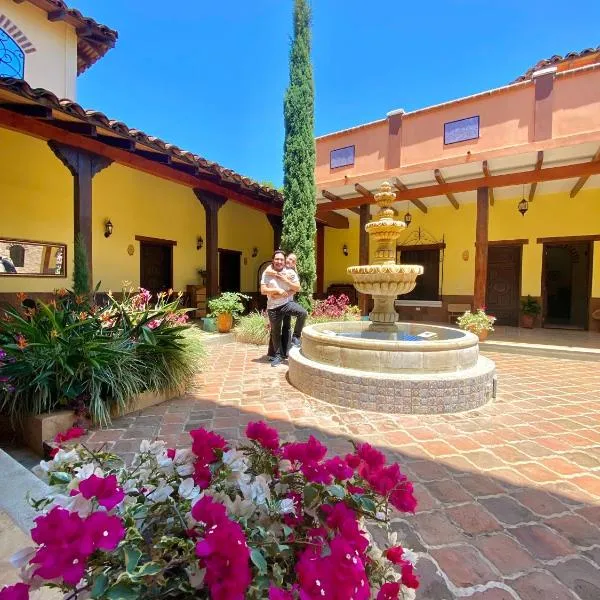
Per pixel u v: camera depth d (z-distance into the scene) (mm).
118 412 3453
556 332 8906
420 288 11305
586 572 1675
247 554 847
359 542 999
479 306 7754
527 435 3148
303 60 8141
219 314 7801
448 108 7496
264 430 1357
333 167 8992
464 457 2758
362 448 1374
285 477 1224
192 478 1159
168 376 3969
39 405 2980
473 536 1906
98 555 877
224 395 4152
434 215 10945
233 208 12039
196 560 865
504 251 10219
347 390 3783
